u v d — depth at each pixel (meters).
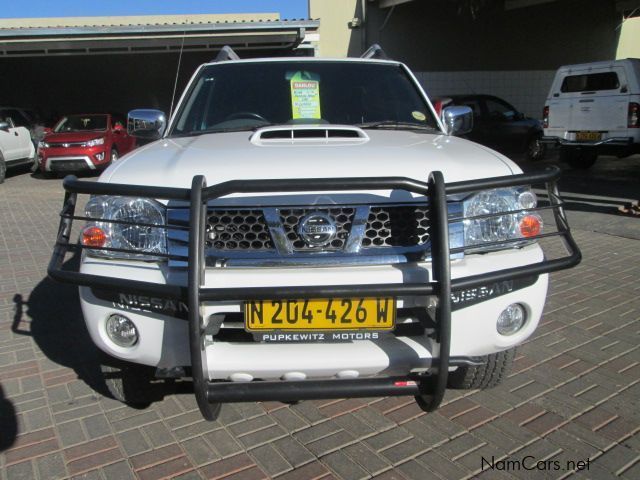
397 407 3.13
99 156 13.59
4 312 4.59
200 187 2.28
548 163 14.30
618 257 5.90
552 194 2.80
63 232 2.65
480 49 17.98
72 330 4.22
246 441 2.84
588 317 4.32
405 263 2.45
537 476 2.56
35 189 12.09
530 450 2.74
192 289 2.21
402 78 4.07
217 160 2.64
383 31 17.31
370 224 2.48
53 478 2.57
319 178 2.27
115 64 20.72
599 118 11.59
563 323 4.22
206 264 2.40
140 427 2.96
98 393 3.30
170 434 2.89
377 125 3.62
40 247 6.82
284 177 2.46
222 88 3.88
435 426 2.95
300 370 2.39
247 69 4.02
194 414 3.07
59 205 9.93
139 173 2.61
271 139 3.03
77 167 13.51
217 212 2.45
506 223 2.65
